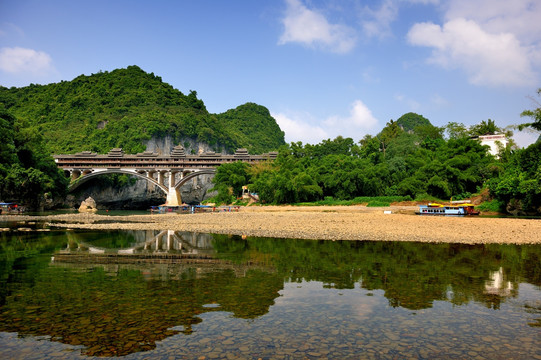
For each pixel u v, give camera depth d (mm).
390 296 10375
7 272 13578
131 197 121250
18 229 31875
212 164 104312
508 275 13055
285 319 8391
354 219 37219
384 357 6395
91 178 109125
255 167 92125
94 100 166875
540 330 7809
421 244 20812
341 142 107875
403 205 65250
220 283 11867
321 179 79688
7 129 68938
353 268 14234
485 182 59281
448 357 6418
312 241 22297
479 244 20828
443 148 73312
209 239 23953
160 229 31594
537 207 42938
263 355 6438
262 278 12617
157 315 8625
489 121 91125
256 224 33594
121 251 18953
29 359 6262
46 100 175500
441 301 9898
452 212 46312
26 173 67688
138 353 6527
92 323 8047
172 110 167500
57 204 90625
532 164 45219
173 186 104875
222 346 6832
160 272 13625
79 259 16547
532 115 43781
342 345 6910
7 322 8070
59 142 137250
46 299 9891
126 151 131250
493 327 7965
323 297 10242
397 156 88062
